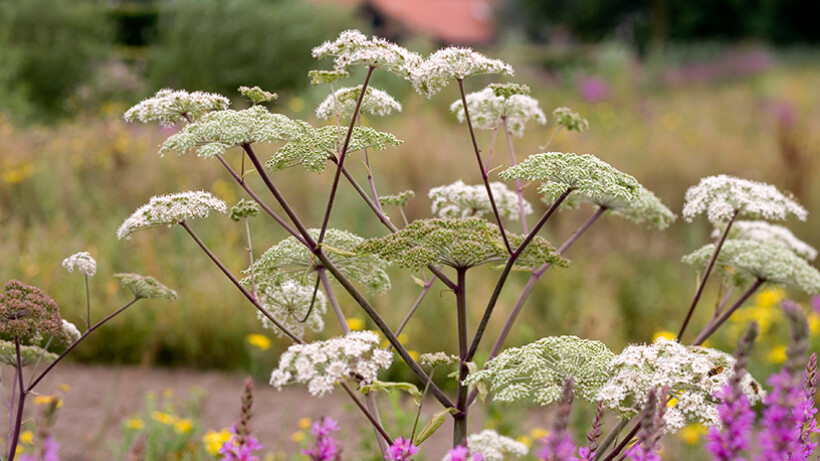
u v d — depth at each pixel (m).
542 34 40.91
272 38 17.16
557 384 2.24
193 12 17.48
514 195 3.33
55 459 1.69
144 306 6.71
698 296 3.00
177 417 4.90
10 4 17.52
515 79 19.47
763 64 26.52
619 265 7.93
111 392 5.76
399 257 2.43
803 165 9.73
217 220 8.55
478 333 2.51
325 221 2.52
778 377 1.47
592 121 15.52
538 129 14.26
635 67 22.80
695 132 14.12
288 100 16.62
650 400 1.71
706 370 2.09
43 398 4.71
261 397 5.97
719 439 1.50
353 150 2.60
